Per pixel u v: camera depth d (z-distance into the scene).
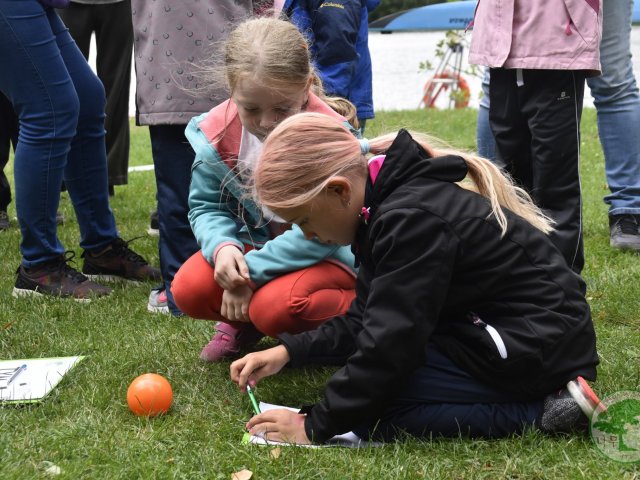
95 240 3.91
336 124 2.16
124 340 3.07
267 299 2.59
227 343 2.86
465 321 2.21
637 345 2.86
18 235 4.86
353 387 2.11
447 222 2.09
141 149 8.84
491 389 2.21
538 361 2.13
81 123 3.70
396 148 2.16
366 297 2.28
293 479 2.05
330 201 2.11
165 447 2.23
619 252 4.14
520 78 3.44
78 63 3.62
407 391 2.23
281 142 2.10
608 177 4.25
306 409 2.28
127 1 5.20
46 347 3.04
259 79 2.41
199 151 2.77
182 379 2.73
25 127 3.43
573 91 3.40
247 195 2.67
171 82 3.21
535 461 2.08
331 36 3.36
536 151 3.47
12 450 2.19
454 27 12.31
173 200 3.36
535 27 3.36
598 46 3.33
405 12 12.66
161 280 3.97
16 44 3.25
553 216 3.49
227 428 2.34
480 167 2.24
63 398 2.56
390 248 2.06
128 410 2.47
